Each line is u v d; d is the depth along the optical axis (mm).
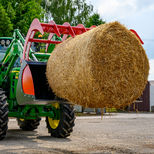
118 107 5129
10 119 13914
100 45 4891
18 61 8008
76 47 5266
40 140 7195
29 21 23156
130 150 6113
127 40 5102
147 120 15289
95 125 11828
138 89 5191
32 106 7309
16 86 7184
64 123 7309
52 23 6727
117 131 9781
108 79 4930
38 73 7180
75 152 5754
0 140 7066
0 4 20422
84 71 4922
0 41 8594
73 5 37875
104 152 5812
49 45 7832
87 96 4938
